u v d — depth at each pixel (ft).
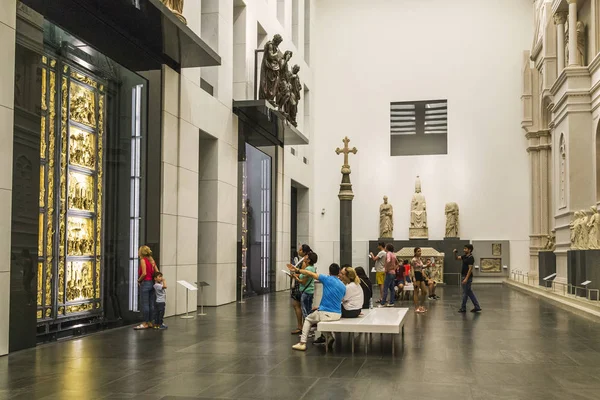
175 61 50.29
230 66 63.93
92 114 41.06
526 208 103.45
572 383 24.22
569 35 74.28
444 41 108.47
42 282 35.96
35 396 21.76
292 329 41.01
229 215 63.10
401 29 110.01
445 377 25.26
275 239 81.82
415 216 103.91
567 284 67.62
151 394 22.12
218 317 48.78
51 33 35.96
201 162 60.29
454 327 42.63
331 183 109.70
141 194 45.91
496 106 105.81
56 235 37.32
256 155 73.51
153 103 47.42
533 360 29.37
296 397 21.71
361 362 28.68
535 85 102.12
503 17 106.73
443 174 106.42
